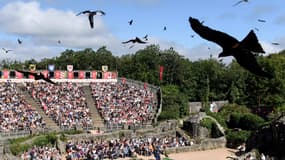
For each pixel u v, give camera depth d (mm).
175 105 111750
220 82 144875
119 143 74938
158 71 151875
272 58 119562
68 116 87812
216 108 123312
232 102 132375
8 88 93750
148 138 82250
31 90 96312
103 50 181625
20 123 78188
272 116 105625
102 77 116438
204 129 93938
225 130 93938
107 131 85062
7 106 83562
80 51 182625
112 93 104750
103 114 93125
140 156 72812
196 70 152250
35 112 84812
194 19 6910
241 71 145250
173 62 151875
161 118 100875
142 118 95125
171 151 78250
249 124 99062
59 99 94625
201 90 143500
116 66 170000
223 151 83312
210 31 6762
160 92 108938
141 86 115188
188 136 91438
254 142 78625
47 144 72688
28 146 68312
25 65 168750
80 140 77875
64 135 76562
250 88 121688
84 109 93312
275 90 114938
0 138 69500
